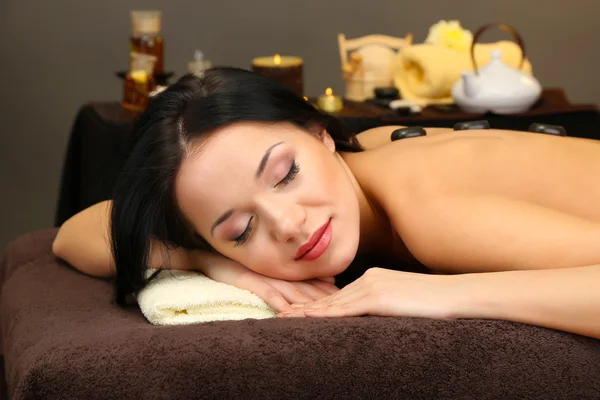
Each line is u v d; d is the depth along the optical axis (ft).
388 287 4.55
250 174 4.97
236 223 5.09
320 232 5.04
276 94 5.27
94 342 4.17
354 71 12.67
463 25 17.17
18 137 16.02
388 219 5.72
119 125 10.30
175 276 5.50
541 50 17.49
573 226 4.57
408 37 13.50
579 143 5.66
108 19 15.98
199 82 5.28
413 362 4.09
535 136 5.71
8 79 15.85
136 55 11.84
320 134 5.54
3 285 6.68
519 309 4.29
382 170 5.48
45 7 15.78
